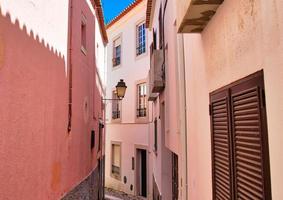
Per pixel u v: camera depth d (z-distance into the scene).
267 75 2.10
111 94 20.47
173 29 7.18
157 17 11.14
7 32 3.48
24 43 3.96
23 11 3.95
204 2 3.35
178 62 6.46
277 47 1.93
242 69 2.71
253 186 2.46
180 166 6.29
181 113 6.00
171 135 7.95
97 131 11.45
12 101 3.60
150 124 15.65
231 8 3.01
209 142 4.05
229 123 3.07
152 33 13.04
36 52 4.40
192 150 5.29
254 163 2.43
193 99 5.14
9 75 3.52
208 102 4.04
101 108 13.16
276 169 1.97
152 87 10.06
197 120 4.81
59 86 5.62
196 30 4.29
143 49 17.00
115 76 20.00
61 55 5.79
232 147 3.01
